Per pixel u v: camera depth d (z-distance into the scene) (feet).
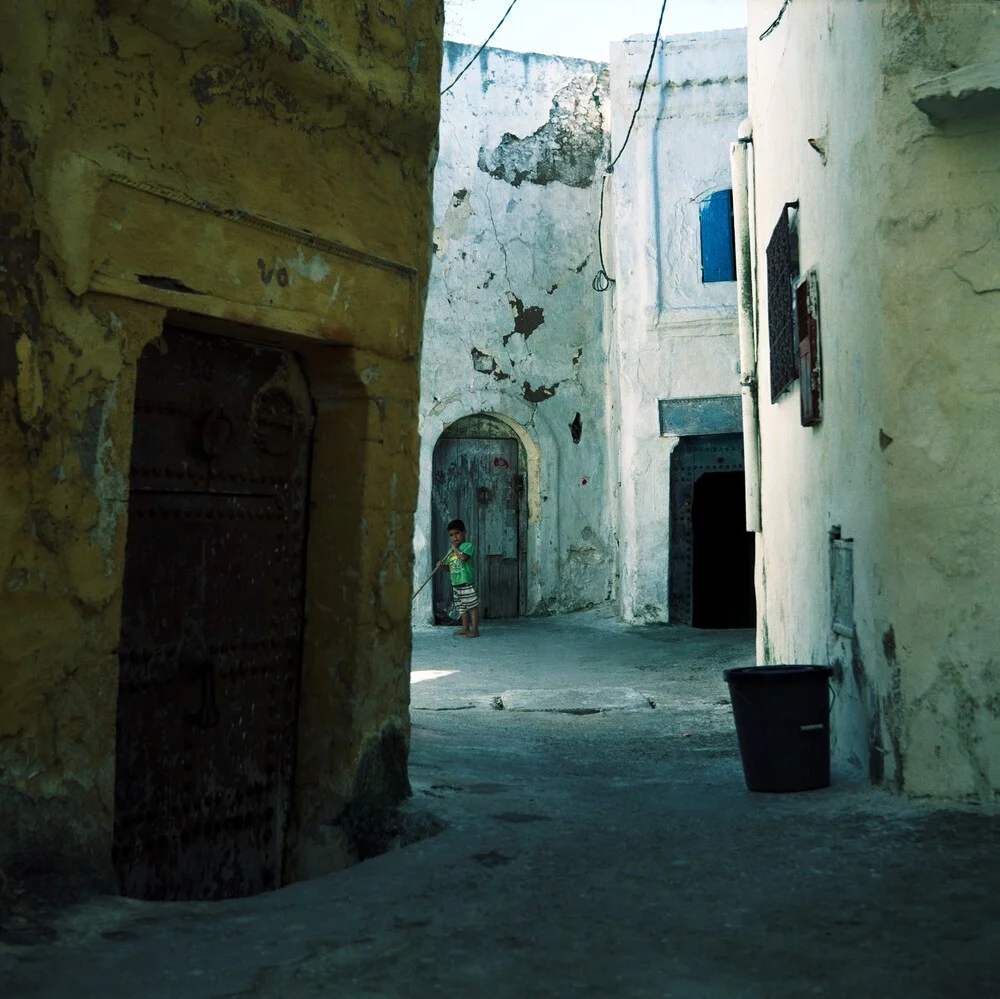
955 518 18.97
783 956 12.18
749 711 20.68
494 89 63.36
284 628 19.17
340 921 13.46
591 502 65.21
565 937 12.84
